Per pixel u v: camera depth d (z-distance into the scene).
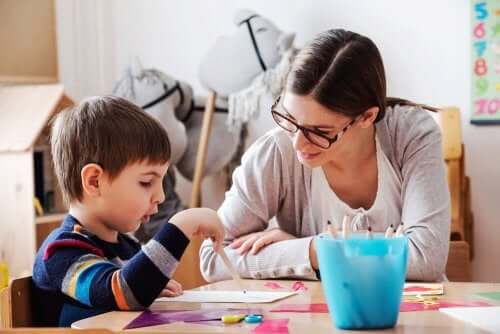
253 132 2.84
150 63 3.12
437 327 0.90
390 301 0.90
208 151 2.77
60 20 3.08
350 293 0.89
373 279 0.89
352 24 2.73
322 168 1.47
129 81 2.70
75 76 3.13
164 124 2.65
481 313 0.97
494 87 2.55
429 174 1.44
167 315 1.00
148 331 0.89
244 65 2.62
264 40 2.61
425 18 2.62
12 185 2.46
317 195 1.48
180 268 2.47
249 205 1.49
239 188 1.51
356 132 1.37
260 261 1.37
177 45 3.07
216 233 1.15
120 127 1.19
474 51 2.57
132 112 1.23
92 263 1.10
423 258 1.37
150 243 1.08
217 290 1.22
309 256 1.33
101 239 1.21
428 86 2.63
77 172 1.20
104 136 1.19
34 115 2.50
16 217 2.46
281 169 1.49
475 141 2.58
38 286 1.14
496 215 2.56
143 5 3.13
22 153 2.44
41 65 2.98
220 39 2.72
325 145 1.28
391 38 2.67
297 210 1.50
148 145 1.21
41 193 2.72
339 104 1.25
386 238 0.92
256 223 1.50
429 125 1.49
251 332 0.88
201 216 1.13
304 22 2.81
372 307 0.89
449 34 2.60
